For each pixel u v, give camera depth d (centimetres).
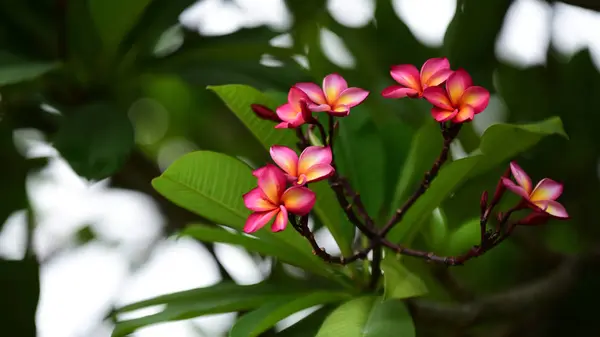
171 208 247
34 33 229
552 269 241
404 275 191
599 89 247
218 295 202
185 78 227
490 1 239
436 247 211
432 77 189
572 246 251
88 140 215
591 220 248
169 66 229
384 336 186
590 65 248
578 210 248
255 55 230
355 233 212
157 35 228
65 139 215
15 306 229
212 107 262
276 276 242
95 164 213
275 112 195
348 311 189
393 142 219
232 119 261
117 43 226
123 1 219
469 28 240
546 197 189
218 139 267
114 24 222
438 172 196
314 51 250
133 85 235
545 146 246
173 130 275
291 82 227
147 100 272
